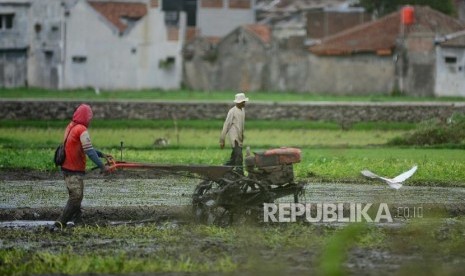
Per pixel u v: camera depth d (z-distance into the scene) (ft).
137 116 412.57
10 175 231.50
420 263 138.72
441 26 559.79
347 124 406.00
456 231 161.68
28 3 623.77
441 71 550.36
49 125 397.80
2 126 393.70
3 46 625.00
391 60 567.59
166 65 640.17
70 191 165.37
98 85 631.97
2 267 134.51
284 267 135.13
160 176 232.53
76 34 626.64
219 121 410.52
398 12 586.86
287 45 608.19
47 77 625.82
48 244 153.17
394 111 413.18
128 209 180.34
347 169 234.17
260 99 502.79
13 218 178.60
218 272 132.67
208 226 164.96
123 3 650.02
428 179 220.64
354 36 583.58
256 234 156.46
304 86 602.44
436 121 341.82
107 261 135.85
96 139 343.87
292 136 368.48
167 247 150.20
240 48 627.05
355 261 140.56
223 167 167.84
